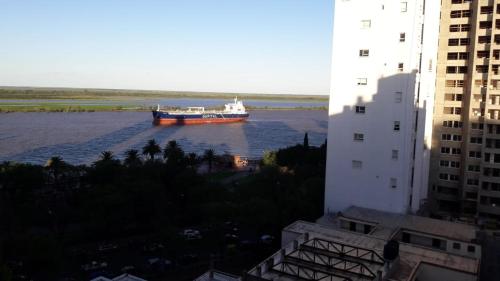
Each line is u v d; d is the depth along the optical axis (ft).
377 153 225.97
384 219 211.82
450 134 297.53
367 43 223.71
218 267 220.43
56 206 278.05
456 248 188.14
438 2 257.14
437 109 299.79
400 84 217.15
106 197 246.88
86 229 256.52
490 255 212.23
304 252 163.02
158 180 299.38
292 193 275.59
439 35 294.66
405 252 171.63
